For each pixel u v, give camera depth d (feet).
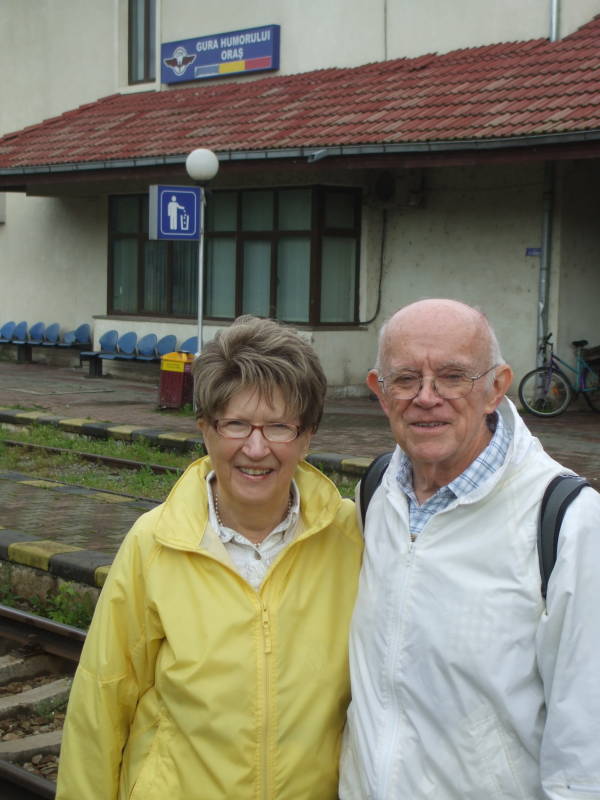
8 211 76.28
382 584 7.98
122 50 71.10
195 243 61.82
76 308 71.61
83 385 60.34
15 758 15.30
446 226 53.11
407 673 7.66
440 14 54.44
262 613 8.21
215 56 64.49
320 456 35.47
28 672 19.03
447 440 7.75
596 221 50.11
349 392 56.13
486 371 7.81
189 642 8.09
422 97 49.80
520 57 49.96
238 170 53.11
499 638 7.34
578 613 7.06
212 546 8.34
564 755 6.98
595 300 50.47
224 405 8.25
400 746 7.66
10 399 52.42
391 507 8.16
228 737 7.98
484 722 7.39
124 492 33.14
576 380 49.21
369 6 57.36
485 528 7.58
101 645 8.41
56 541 25.63
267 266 57.62
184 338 61.87
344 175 54.39
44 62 76.23
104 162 58.65
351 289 56.70
